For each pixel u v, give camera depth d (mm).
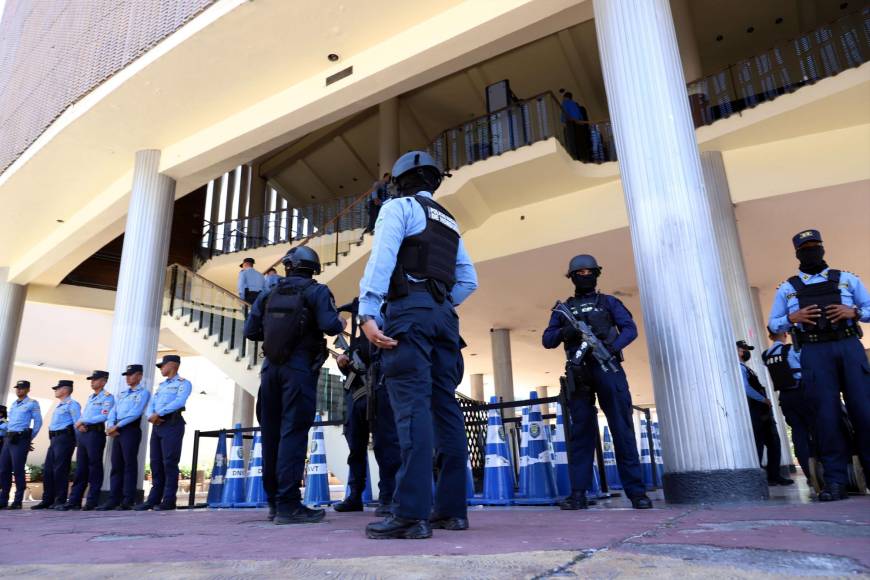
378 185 11062
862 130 8391
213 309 10320
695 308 3744
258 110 8203
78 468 6707
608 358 3406
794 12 13148
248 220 15188
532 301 13789
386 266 2088
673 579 1086
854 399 3219
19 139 9797
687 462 3527
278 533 2469
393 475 3729
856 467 3648
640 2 4664
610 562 1291
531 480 4332
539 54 14664
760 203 8969
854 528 1757
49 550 2045
